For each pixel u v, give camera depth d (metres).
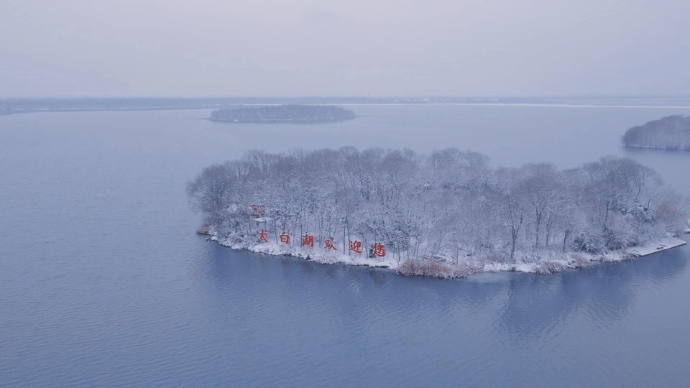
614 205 127.25
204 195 137.75
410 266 110.69
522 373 79.06
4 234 132.38
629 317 94.38
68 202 161.25
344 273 111.88
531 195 117.19
